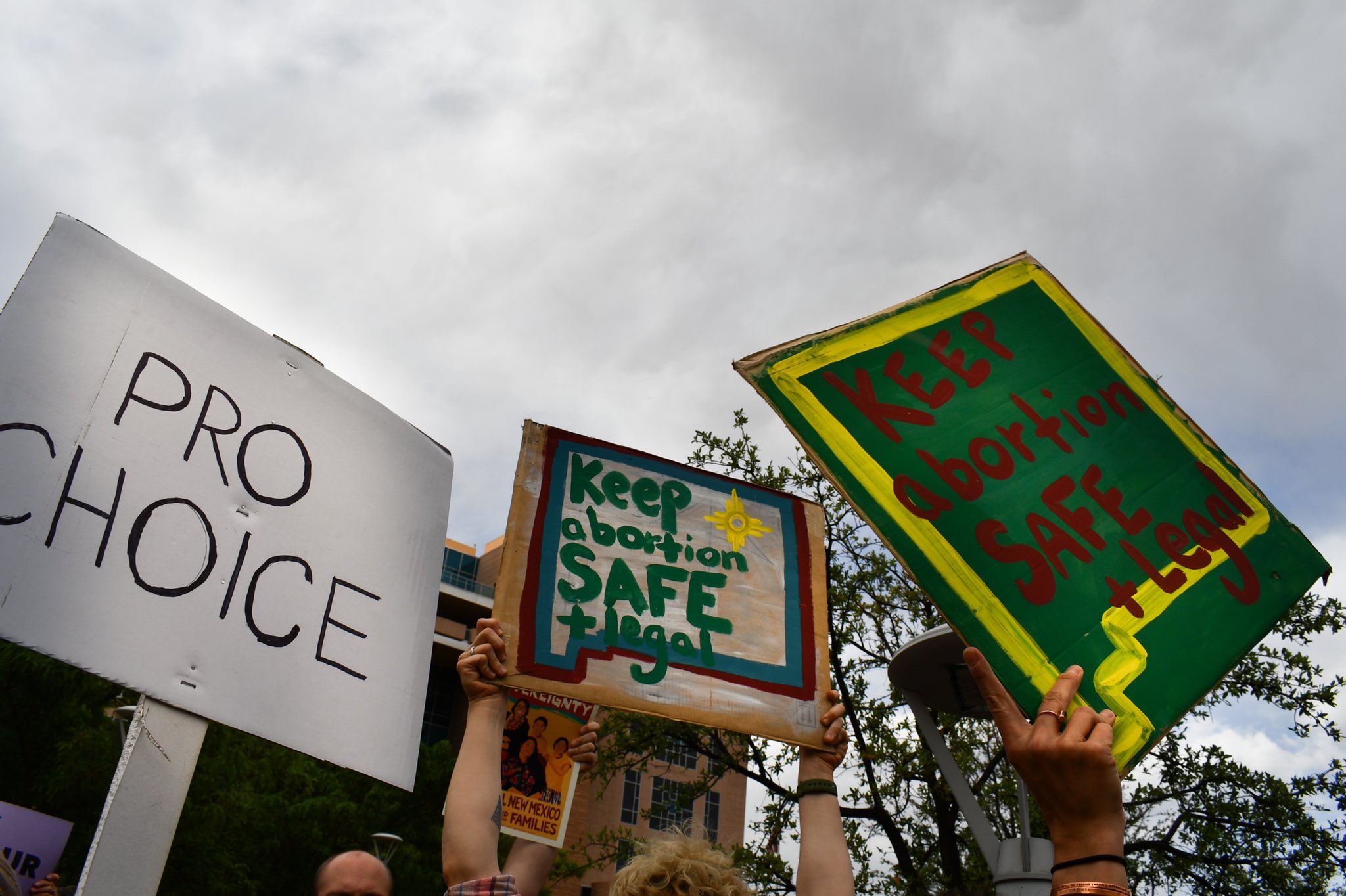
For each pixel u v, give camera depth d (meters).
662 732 11.33
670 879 2.24
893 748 10.52
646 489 3.35
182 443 3.16
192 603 3.02
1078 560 3.94
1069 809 1.61
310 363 3.62
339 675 3.34
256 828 13.57
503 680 2.62
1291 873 10.14
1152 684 3.77
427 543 3.79
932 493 3.88
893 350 4.14
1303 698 10.55
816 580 3.41
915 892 10.04
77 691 10.43
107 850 2.60
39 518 2.76
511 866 2.75
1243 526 4.27
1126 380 4.47
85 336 3.02
